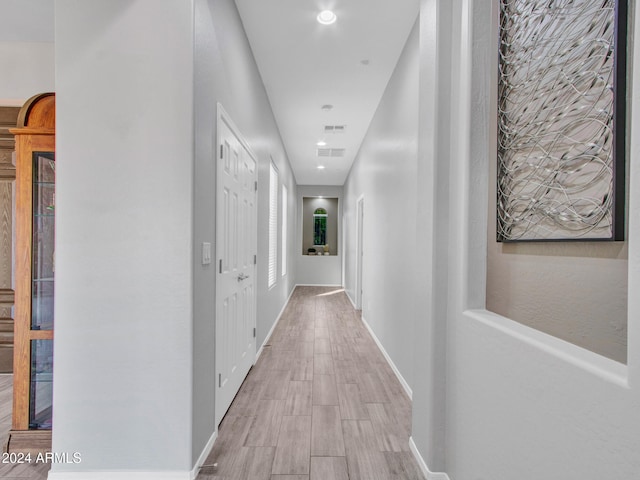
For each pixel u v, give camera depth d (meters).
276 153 4.46
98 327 1.54
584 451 0.78
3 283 2.77
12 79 2.67
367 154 4.64
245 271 2.67
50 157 1.81
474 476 1.30
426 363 1.61
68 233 1.55
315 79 3.28
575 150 0.94
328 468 1.63
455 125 1.53
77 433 1.53
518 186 1.21
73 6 1.55
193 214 1.56
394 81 3.04
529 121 1.14
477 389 1.29
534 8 1.11
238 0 2.23
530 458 0.98
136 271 1.54
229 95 2.14
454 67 1.55
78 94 1.55
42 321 1.77
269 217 3.90
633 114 0.69
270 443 1.83
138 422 1.53
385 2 2.22
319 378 2.74
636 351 0.66
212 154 1.82
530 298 1.16
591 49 0.88
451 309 1.53
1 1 2.21
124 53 1.55
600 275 0.88
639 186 0.67
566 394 0.84
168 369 1.53
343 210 8.69
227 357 2.15
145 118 1.54
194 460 1.56
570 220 0.96
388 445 1.83
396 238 2.89
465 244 1.40
